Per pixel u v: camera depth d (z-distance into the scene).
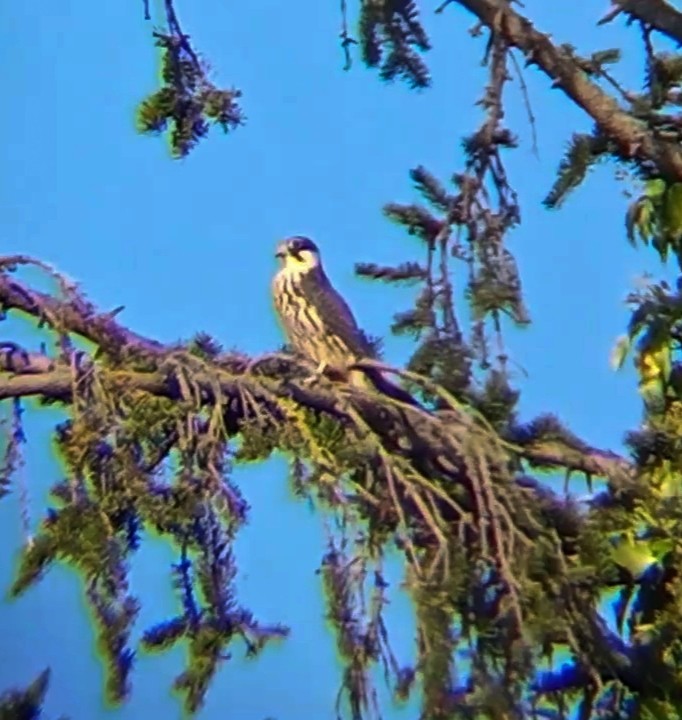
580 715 11.97
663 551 12.07
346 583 10.77
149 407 11.16
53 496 11.12
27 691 10.86
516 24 13.33
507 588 11.08
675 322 13.31
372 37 13.05
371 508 11.23
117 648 10.91
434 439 11.80
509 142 13.06
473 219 12.88
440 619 10.71
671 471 12.41
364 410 12.16
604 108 13.62
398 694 10.63
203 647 11.09
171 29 12.57
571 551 12.09
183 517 10.84
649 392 13.18
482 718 10.63
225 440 11.23
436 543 11.31
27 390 12.08
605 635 11.63
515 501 11.39
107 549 10.74
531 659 10.86
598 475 12.66
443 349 12.69
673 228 13.70
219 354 12.53
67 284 12.46
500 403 12.58
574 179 13.54
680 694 12.12
